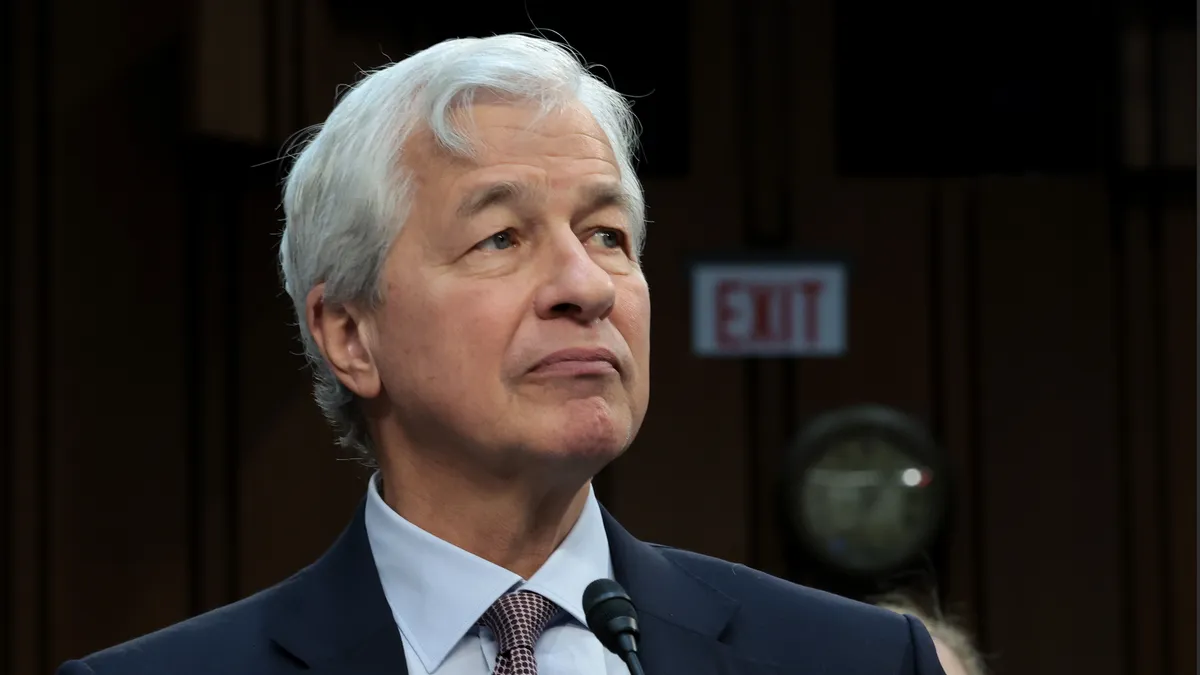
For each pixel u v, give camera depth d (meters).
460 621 4.02
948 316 10.29
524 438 3.85
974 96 10.70
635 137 4.52
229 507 9.89
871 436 9.77
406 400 4.06
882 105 10.71
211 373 9.90
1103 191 10.33
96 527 9.67
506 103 4.08
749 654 4.11
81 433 9.69
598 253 4.12
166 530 9.75
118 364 9.77
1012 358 10.30
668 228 10.30
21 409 9.65
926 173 10.73
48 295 9.73
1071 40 10.56
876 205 10.34
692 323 10.24
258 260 9.98
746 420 10.20
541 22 10.34
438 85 4.08
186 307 9.88
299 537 9.88
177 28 9.88
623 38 10.51
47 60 9.83
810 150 10.36
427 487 4.18
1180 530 10.18
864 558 9.61
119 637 9.64
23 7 9.79
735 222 10.33
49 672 9.55
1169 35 9.99
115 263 9.80
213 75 8.91
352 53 9.64
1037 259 10.35
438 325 3.94
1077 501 10.23
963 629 10.13
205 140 9.09
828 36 10.40
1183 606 10.13
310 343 4.47
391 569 4.16
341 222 4.15
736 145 10.36
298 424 9.95
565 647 4.03
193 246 9.95
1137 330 10.33
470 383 3.89
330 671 3.98
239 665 4.00
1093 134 10.52
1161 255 10.33
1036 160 10.69
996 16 10.60
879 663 4.14
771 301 10.27
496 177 3.96
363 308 4.19
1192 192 10.33
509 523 4.08
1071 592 10.18
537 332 3.89
